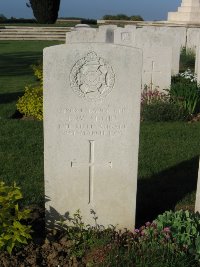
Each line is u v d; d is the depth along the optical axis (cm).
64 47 155
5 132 294
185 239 148
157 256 142
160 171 235
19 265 149
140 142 278
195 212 179
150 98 353
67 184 170
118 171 169
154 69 362
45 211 173
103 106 162
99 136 165
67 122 163
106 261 144
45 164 167
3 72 557
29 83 476
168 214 164
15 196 159
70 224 175
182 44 704
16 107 359
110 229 172
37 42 925
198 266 144
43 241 167
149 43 397
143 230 161
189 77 454
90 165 168
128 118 163
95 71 158
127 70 158
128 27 537
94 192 172
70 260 155
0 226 150
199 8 880
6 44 882
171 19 942
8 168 235
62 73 157
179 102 343
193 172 234
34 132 296
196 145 276
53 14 1185
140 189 214
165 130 305
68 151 166
